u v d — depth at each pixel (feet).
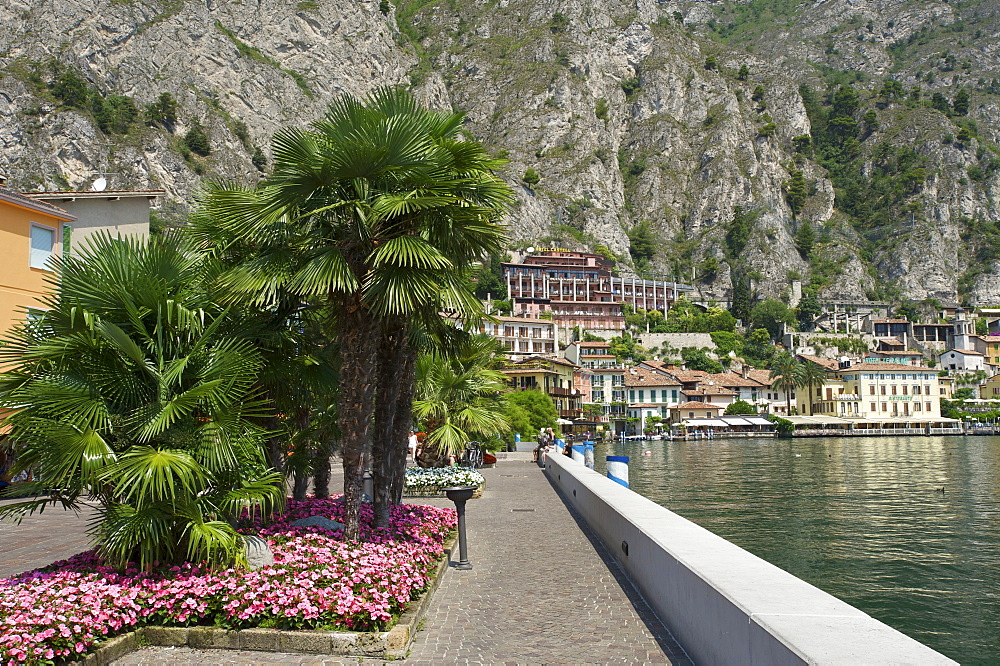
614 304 548.31
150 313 30.09
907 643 13.82
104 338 28.32
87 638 22.29
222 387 28.78
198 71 547.90
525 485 86.43
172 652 23.94
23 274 73.77
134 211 93.97
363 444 33.78
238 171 515.91
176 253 32.01
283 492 37.50
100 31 496.64
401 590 26.73
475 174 36.14
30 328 29.27
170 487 26.61
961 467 175.42
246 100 568.82
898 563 65.05
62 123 441.68
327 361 41.11
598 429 360.89
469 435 94.63
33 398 26.53
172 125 503.20
